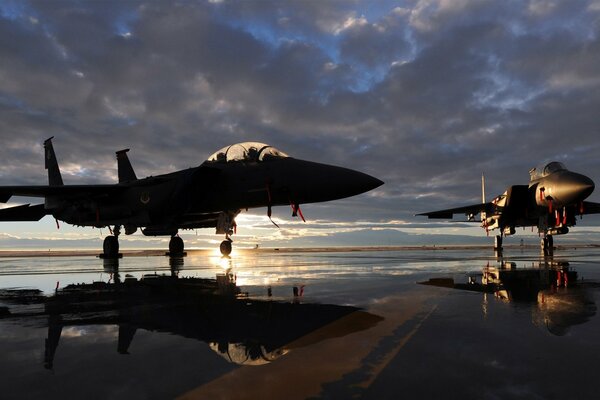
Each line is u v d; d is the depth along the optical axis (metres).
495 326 3.11
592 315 3.53
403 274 7.71
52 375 2.10
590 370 2.10
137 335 2.96
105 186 14.05
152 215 13.48
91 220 14.99
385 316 3.54
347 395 1.79
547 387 1.87
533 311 3.72
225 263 12.16
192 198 12.42
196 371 2.13
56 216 16.41
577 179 16.22
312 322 3.32
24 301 4.73
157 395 1.81
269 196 11.59
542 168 18.59
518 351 2.44
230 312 3.83
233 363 2.26
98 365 2.25
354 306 4.07
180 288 5.80
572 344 2.59
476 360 2.27
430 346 2.56
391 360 2.28
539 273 7.73
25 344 2.73
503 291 5.13
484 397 1.75
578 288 5.38
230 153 12.98
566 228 18.30
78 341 2.80
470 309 3.84
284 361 2.28
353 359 2.30
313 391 1.83
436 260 13.27
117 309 4.08
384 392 1.82
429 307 3.96
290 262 12.47
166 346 2.64
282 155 12.37
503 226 20.50
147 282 6.69
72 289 5.89
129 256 19.20
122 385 1.94
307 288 5.59
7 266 11.88
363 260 13.57
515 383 1.92
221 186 12.44
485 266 9.84
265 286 5.88
